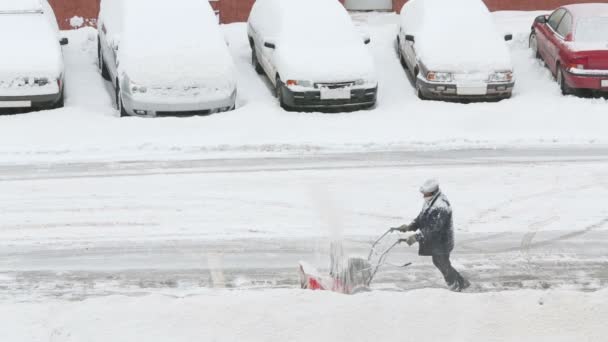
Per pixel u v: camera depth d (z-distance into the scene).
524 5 39.72
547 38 32.41
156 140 26.02
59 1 37.66
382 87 31.56
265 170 23.91
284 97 28.78
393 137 26.70
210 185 22.81
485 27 31.23
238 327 13.39
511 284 17.83
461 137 26.84
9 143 25.61
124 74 27.81
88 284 17.62
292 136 26.64
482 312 13.76
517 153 25.59
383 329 13.41
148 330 13.35
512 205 21.80
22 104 27.72
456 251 19.30
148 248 19.28
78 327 13.41
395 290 17.42
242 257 18.89
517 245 19.64
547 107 29.05
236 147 25.70
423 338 13.28
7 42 28.67
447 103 29.58
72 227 20.30
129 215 20.95
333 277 15.84
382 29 37.00
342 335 13.30
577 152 25.75
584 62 29.80
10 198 21.84
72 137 26.14
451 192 22.56
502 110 28.78
